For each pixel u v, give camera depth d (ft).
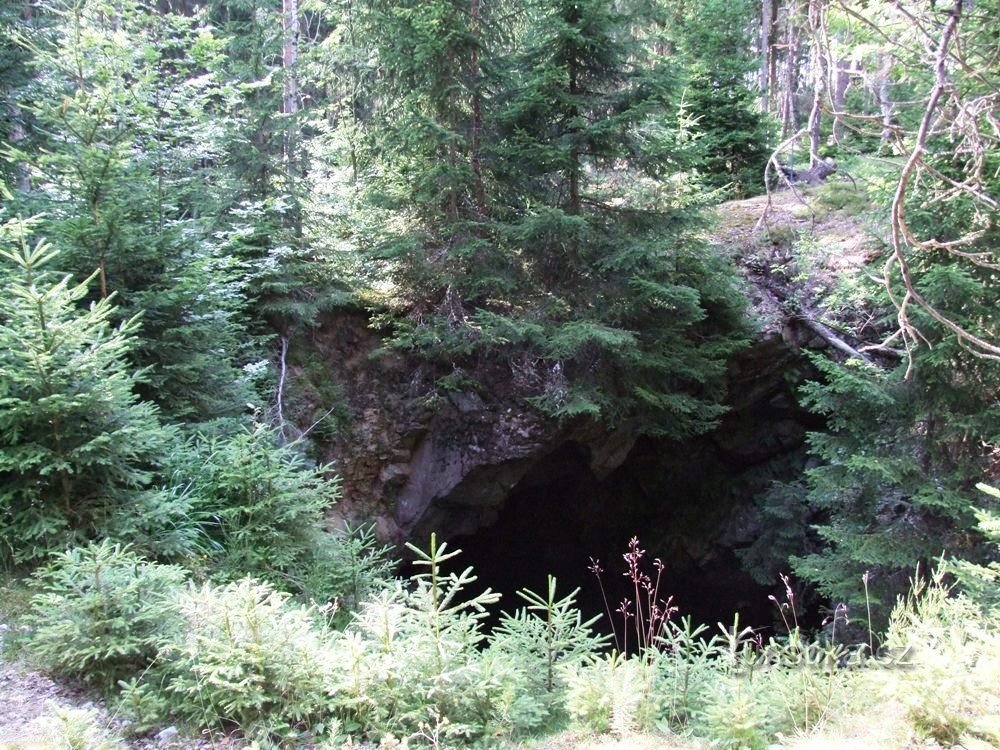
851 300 34.22
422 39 30.60
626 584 48.78
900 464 23.50
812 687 12.93
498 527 46.29
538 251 33.63
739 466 45.57
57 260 19.08
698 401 34.01
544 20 31.14
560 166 32.83
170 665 12.34
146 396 21.08
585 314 32.40
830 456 25.96
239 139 31.09
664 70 31.78
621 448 37.99
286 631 12.37
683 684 13.67
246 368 27.04
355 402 34.83
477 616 13.46
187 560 17.10
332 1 40.27
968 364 23.45
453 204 33.12
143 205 21.65
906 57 16.57
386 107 36.70
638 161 33.06
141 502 16.51
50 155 19.31
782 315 37.65
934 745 10.70
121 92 22.20
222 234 28.07
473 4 32.63
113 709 11.80
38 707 11.51
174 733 11.28
